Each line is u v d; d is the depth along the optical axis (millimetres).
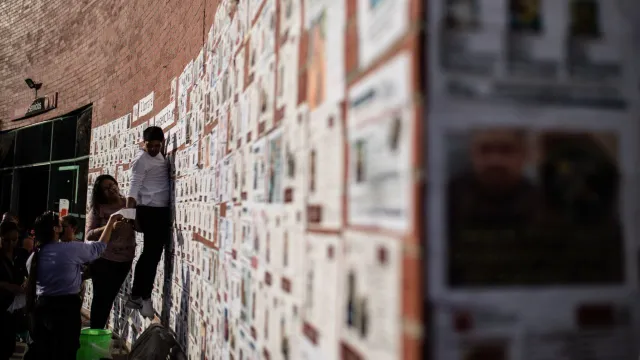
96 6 8766
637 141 1324
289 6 2137
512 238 1229
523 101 1258
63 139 10141
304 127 1886
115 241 5582
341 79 1566
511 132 1244
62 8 10273
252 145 2729
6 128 12484
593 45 1322
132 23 7164
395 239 1248
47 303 4590
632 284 1303
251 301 2619
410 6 1224
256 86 2682
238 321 2883
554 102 1281
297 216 1938
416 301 1168
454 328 1183
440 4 1216
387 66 1307
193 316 4277
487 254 1216
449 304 1180
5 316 5520
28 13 11789
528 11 1284
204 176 4141
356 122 1457
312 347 1738
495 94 1239
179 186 5086
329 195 1630
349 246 1475
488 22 1248
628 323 1294
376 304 1318
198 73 4508
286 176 2096
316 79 1777
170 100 5520
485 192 1216
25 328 5957
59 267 4629
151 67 6309
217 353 3396
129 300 5289
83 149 9289
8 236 5688
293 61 2055
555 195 1274
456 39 1219
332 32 1646
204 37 4348
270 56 2426
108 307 5660
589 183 1294
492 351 1203
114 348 5152
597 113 1310
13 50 12367
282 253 2119
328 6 1687
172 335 4816
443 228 1188
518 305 1229
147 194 5328
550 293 1254
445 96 1206
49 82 10734
